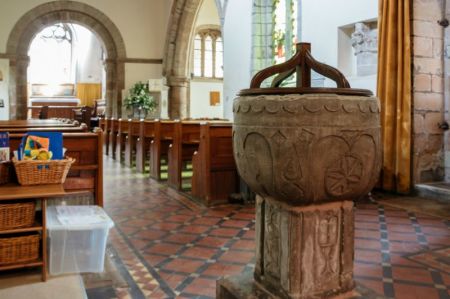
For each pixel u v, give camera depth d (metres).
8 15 14.93
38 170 2.74
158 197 5.64
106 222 2.82
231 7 10.88
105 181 6.89
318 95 1.82
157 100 15.94
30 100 20.41
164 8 16.67
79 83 22.64
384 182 6.02
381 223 4.38
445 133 6.11
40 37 23.00
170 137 7.12
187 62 16.17
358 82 6.77
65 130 3.78
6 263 2.57
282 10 9.44
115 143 10.36
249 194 5.27
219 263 3.23
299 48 2.14
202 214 4.73
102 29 16.12
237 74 10.66
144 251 3.51
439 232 4.04
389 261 3.27
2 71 14.83
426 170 6.02
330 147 1.83
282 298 2.02
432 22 5.96
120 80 16.30
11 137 3.11
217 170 5.27
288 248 1.98
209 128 5.19
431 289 2.76
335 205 2.02
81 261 2.81
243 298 2.11
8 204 2.54
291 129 1.82
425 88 5.95
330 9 7.31
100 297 2.65
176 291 2.75
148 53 16.56
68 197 3.25
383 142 6.04
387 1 5.93
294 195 1.89
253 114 1.96
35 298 2.49
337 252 2.05
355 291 2.12
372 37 6.70
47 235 2.72
